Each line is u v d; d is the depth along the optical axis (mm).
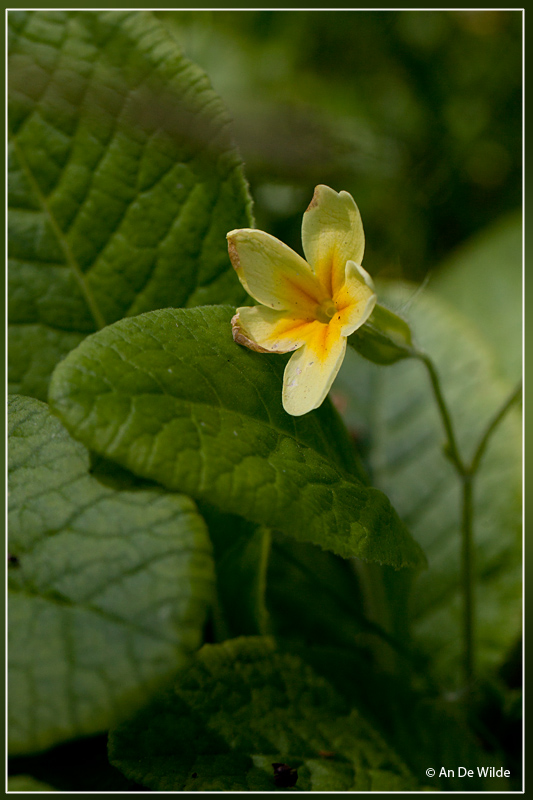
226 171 274
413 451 325
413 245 421
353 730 265
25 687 225
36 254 272
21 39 272
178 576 229
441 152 444
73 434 230
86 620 228
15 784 244
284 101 407
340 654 279
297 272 251
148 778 246
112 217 274
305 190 375
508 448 320
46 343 271
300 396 246
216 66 427
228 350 248
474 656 295
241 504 232
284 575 306
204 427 237
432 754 272
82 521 233
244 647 266
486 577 309
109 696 224
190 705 256
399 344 266
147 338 241
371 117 451
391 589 306
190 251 274
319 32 458
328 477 244
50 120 272
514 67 453
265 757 254
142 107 274
